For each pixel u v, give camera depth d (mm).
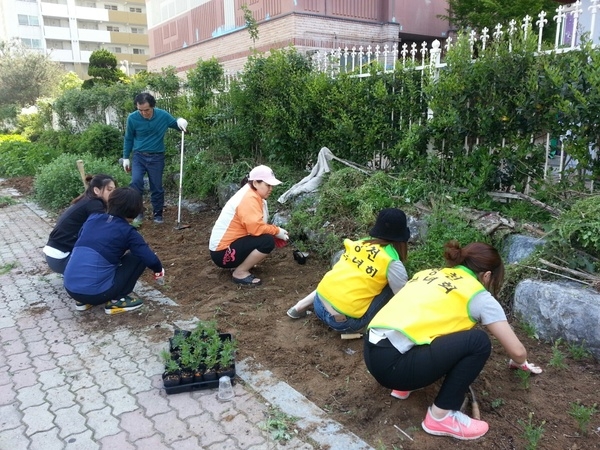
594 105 4117
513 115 4801
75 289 4266
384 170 6227
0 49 28484
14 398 3264
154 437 2855
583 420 2705
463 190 5219
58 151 13469
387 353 2693
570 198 4508
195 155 9062
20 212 8766
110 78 27203
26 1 48938
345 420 2945
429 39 16562
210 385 3320
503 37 4867
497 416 2877
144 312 4516
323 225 5703
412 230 5082
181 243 6609
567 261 3791
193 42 19125
